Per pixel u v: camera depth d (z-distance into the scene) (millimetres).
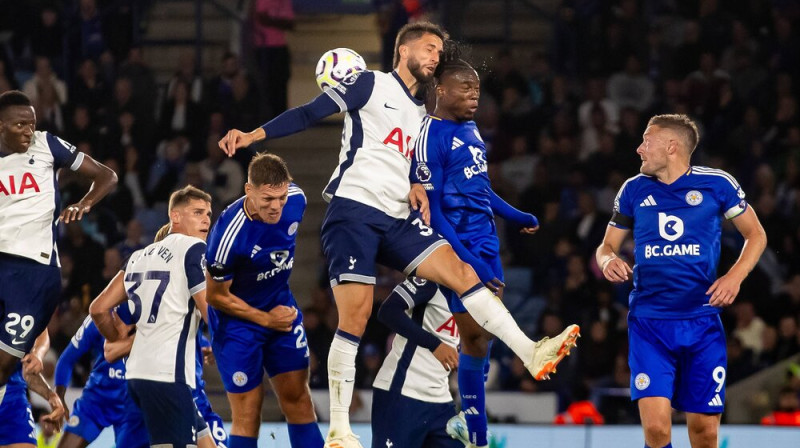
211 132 32031
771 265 29500
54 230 15492
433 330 14008
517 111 32750
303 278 31594
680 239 14547
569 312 27578
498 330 12945
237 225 14883
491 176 31484
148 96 32906
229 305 15258
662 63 34031
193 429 15070
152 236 30781
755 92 33094
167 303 14945
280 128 12648
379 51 36562
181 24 36625
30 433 16156
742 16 34688
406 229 13203
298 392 15875
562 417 24406
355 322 13016
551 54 34969
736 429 20250
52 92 33375
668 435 14352
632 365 14773
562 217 30203
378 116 13102
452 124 14383
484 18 36500
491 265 14625
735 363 26844
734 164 32000
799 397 25500
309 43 36781
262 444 19562
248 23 34250
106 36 35125
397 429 13734
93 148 32531
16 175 15070
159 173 31844
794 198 31000
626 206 15156
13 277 15094
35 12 34812
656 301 14641
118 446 16984
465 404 14961
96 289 28859
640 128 31625
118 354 16156
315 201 33156
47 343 16438
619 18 34438
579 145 32219
